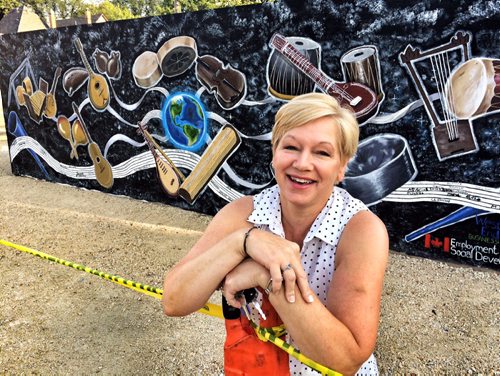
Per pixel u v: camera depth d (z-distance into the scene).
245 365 1.35
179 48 5.66
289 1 4.68
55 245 5.07
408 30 4.11
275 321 1.35
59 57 7.09
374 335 1.21
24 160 8.36
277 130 1.37
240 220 1.51
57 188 7.62
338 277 1.28
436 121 4.14
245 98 5.26
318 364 1.18
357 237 1.31
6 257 4.73
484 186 4.02
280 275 1.16
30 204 6.75
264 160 5.31
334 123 1.31
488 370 2.73
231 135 5.50
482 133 3.96
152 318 3.47
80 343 3.17
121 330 3.32
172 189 6.30
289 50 4.80
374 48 4.31
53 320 3.48
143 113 6.32
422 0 3.99
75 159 7.47
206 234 1.51
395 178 4.45
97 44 6.51
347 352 1.16
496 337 3.07
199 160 5.88
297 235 1.46
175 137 6.05
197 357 2.98
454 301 3.57
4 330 3.35
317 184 1.33
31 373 2.86
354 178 4.67
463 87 3.96
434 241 4.37
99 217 6.03
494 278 3.95
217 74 5.41
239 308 1.37
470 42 3.86
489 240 4.08
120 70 6.37
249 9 4.97
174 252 4.78
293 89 4.87
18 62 7.76
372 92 4.40
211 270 1.28
